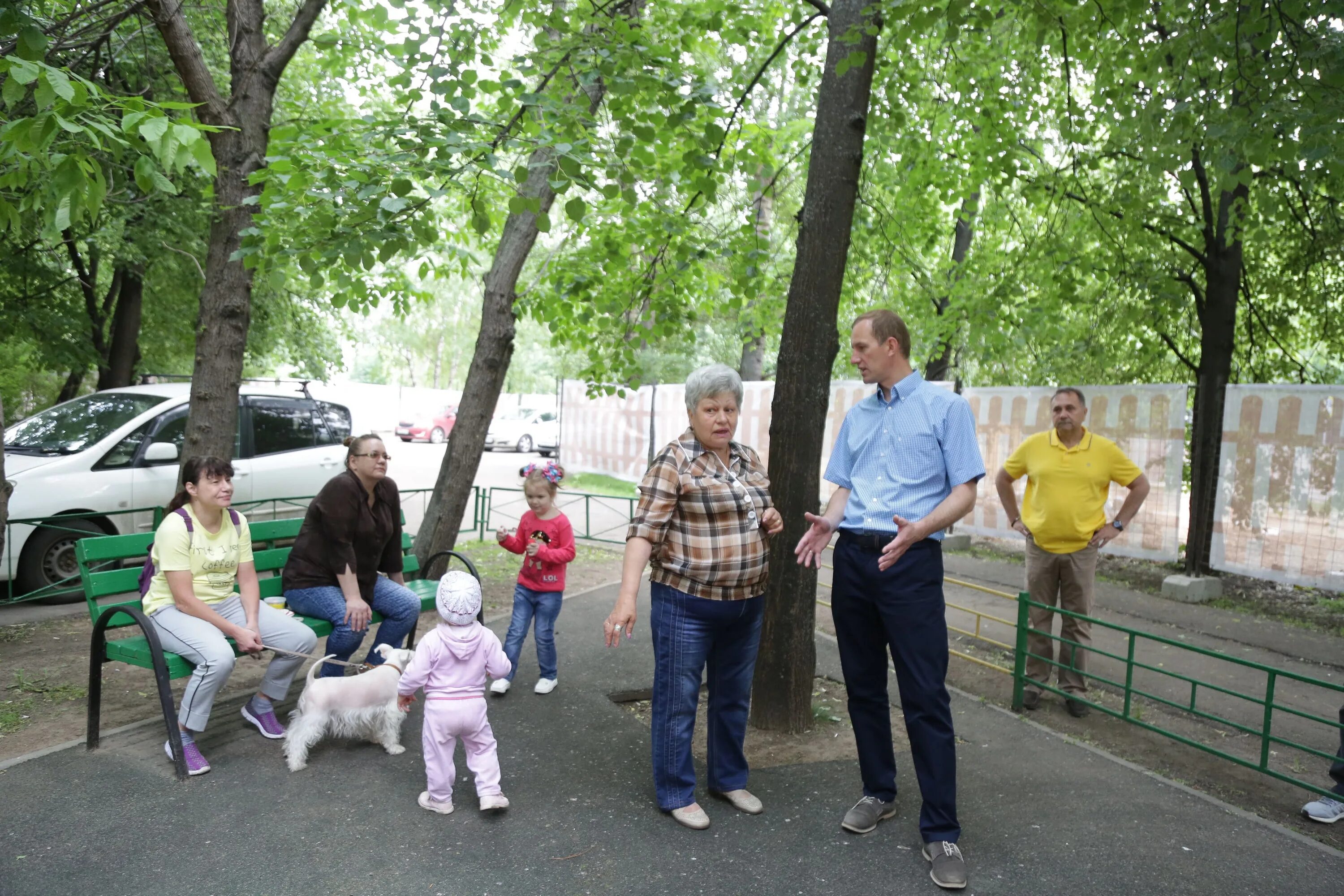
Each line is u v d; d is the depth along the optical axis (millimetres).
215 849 3201
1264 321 11086
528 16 6035
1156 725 5070
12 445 8172
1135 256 9680
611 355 7715
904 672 3195
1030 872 3168
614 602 7727
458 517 7695
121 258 11000
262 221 4789
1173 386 9016
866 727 3500
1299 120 4867
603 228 7586
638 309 7609
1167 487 9078
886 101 7551
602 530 12617
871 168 8539
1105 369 11336
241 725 4426
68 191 3195
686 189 6480
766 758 4238
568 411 17312
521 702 4930
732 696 3617
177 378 10367
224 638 3945
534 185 7414
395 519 4953
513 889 2988
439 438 32031
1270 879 3158
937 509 3109
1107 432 9570
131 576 4270
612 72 5160
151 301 13812
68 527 7562
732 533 3381
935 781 3154
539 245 14016
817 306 4531
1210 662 6477
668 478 3338
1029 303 9703
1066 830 3516
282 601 4691
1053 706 5332
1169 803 3803
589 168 4805
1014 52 8102
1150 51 6465
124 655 3967
